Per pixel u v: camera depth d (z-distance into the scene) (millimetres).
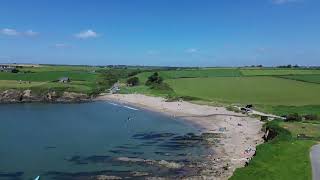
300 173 54469
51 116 146000
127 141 98375
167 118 136750
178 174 68688
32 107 173500
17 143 96000
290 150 67438
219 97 179625
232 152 84500
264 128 104250
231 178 54812
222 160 77750
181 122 127812
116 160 78875
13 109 166875
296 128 97250
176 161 77625
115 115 147000
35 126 122938
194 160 78312
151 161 77438
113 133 110000
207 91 199750
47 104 183750
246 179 53250
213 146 91188
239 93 192625
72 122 131000
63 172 71250
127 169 72500
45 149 89250
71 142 97062
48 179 67562
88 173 70500
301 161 60219
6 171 71875
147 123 127438
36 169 73125
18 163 77125
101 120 135125
